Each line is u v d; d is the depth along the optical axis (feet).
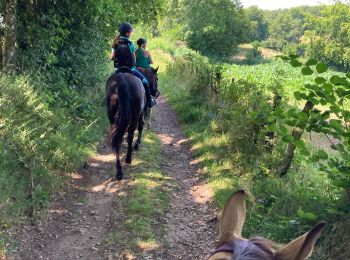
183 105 35.58
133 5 39.58
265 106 14.20
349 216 12.17
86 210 16.81
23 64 24.80
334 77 10.00
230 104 26.13
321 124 10.87
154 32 136.15
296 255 3.97
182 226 16.02
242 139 20.74
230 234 4.89
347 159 10.84
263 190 16.97
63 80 27.45
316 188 15.47
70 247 14.30
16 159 17.38
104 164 21.81
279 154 19.03
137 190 18.37
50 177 17.81
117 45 21.76
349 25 150.71
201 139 25.89
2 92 19.72
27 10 25.93
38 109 20.77
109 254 13.98
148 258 13.84
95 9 29.45
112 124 19.38
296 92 10.78
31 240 14.43
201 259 13.93
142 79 22.26
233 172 19.97
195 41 155.63
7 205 15.43
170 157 24.12
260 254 4.12
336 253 11.80
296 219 13.62
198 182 20.25
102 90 33.24
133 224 15.57
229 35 160.04
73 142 22.25
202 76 38.29
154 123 32.27
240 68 112.16
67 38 29.50
